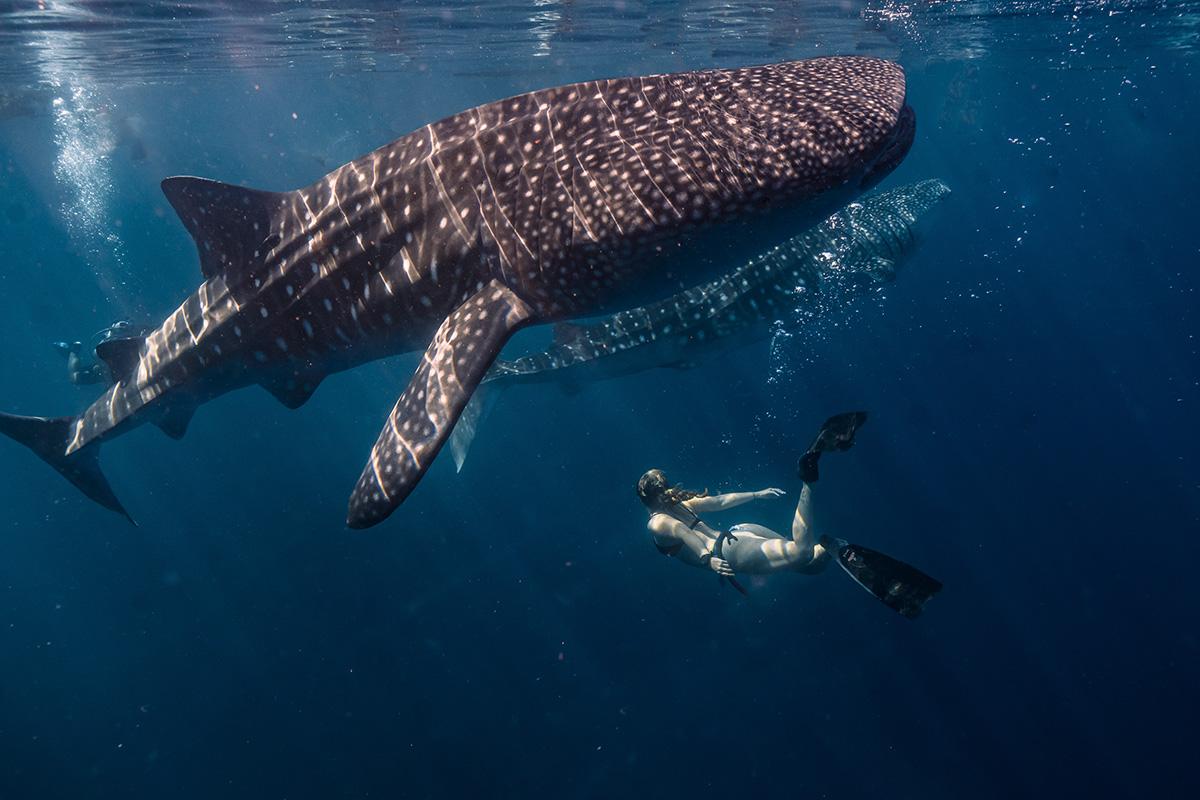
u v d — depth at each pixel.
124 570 18.30
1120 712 13.20
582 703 13.66
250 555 17.80
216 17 14.16
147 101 29.95
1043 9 16.61
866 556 5.56
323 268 5.05
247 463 21.39
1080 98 44.25
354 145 30.45
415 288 4.81
